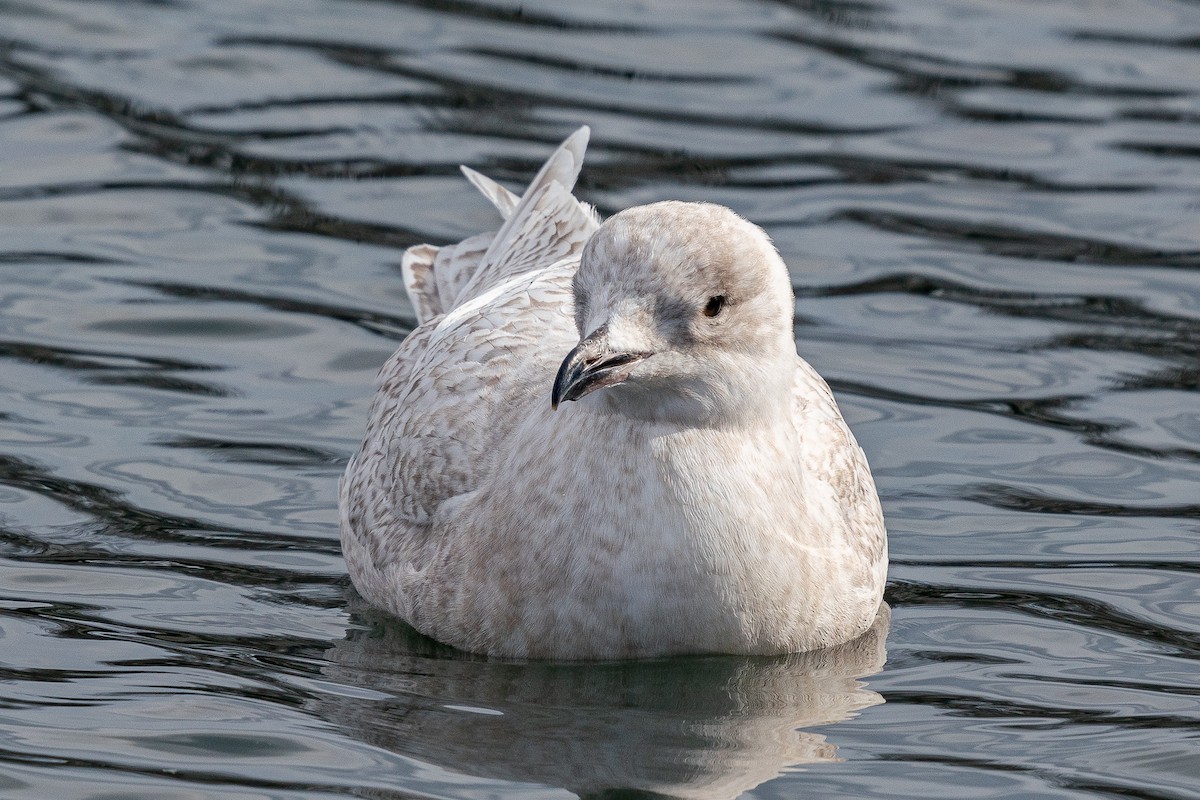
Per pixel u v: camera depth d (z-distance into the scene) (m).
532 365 11.48
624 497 10.30
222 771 9.38
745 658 10.84
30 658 10.61
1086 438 13.78
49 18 20.95
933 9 22.23
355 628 11.30
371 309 15.58
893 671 10.86
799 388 12.16
